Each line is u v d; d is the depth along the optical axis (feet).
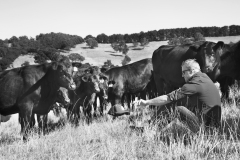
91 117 30.45
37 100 22.75
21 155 16.12
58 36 446.60
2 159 15.44
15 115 49.39
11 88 22.52
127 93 37.24
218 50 24.44
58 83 23.07
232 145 13.01
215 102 14.39
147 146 14.83
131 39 507.71
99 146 15.98
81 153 14.66
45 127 25.72
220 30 418.31
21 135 21.98
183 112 15.11
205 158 12.24
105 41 528.22
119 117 26.04
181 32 457.68
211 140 13.64
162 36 469.16
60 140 18.16
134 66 37.29
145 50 409.49
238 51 27.32
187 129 14.87
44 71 23.11
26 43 378.12
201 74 14.69
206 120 14.65
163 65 30.30
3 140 22.95
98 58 368.07
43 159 14.93
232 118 17.72
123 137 16.72
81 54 392.68
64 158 14.12
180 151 13.19
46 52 257.96
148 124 17.37
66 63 22.58
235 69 27.78
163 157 13.10
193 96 14.58
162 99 14.35
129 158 13.44
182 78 27.78
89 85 30.50
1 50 269.03
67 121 27.14
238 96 28.17
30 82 22.47
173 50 29.19
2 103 22.85
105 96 32.40
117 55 391.65
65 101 26.45
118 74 36.24
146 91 38.34
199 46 25.49
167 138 15.21
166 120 16.02
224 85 30.48
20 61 273.54
